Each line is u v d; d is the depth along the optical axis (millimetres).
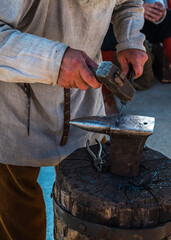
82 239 1233
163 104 3627
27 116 1548
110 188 1221
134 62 1660
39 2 1340
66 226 1282
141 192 1197
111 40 3297
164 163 1368
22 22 1385
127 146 1230
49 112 1582
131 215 1150
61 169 1325
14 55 1222
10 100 1498
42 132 1607
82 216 1206
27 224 1685
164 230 1178
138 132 1182
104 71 1113
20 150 1568
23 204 1643
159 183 1245
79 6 1428
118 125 1224
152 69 4266
